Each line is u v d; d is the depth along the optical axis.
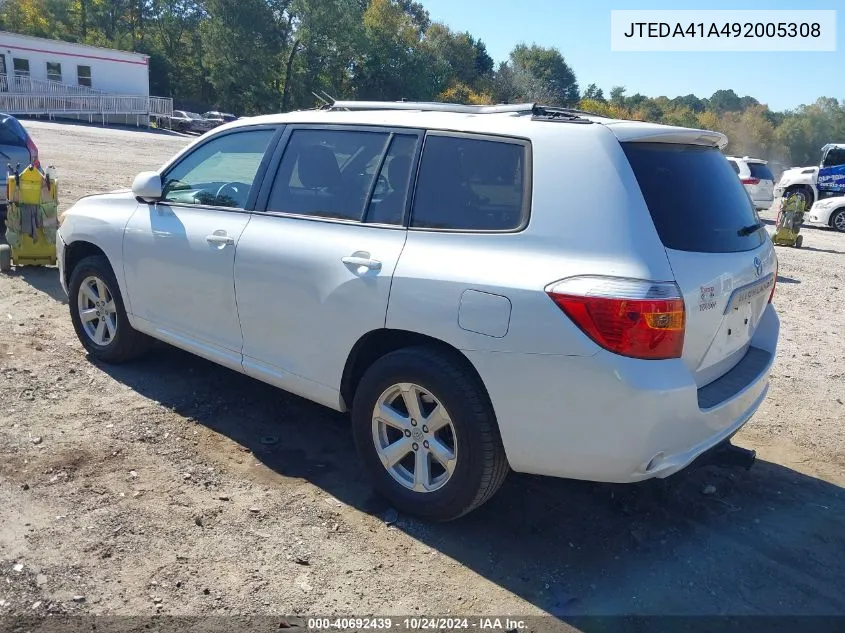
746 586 3.16
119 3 69.81
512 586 3.07
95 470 3.74
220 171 4.41
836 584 3.21
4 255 7.59
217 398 4.75
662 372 2.84
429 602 2.94
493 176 3.28
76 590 2.86
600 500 3.78
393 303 3.32
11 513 3.31
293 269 3.74
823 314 8.70
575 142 3.12
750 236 3.60
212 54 60.09
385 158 3.65
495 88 88.06
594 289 2.84
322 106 4.42
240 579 3.00
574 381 2.89
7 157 8.60
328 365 3.67
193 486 3.67
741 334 3.60
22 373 4.90
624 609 2.96
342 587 3.00
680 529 3.58
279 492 3.69
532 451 3.05
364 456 3.60
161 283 4.52
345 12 62.34
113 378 4.95
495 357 3.03
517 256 3.07
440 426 3.30
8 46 39.69
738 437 4.80
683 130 3.28
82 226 5.07
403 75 70.31
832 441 4.79
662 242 2.95
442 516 3.36
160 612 2.77
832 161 22.78
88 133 32.06
